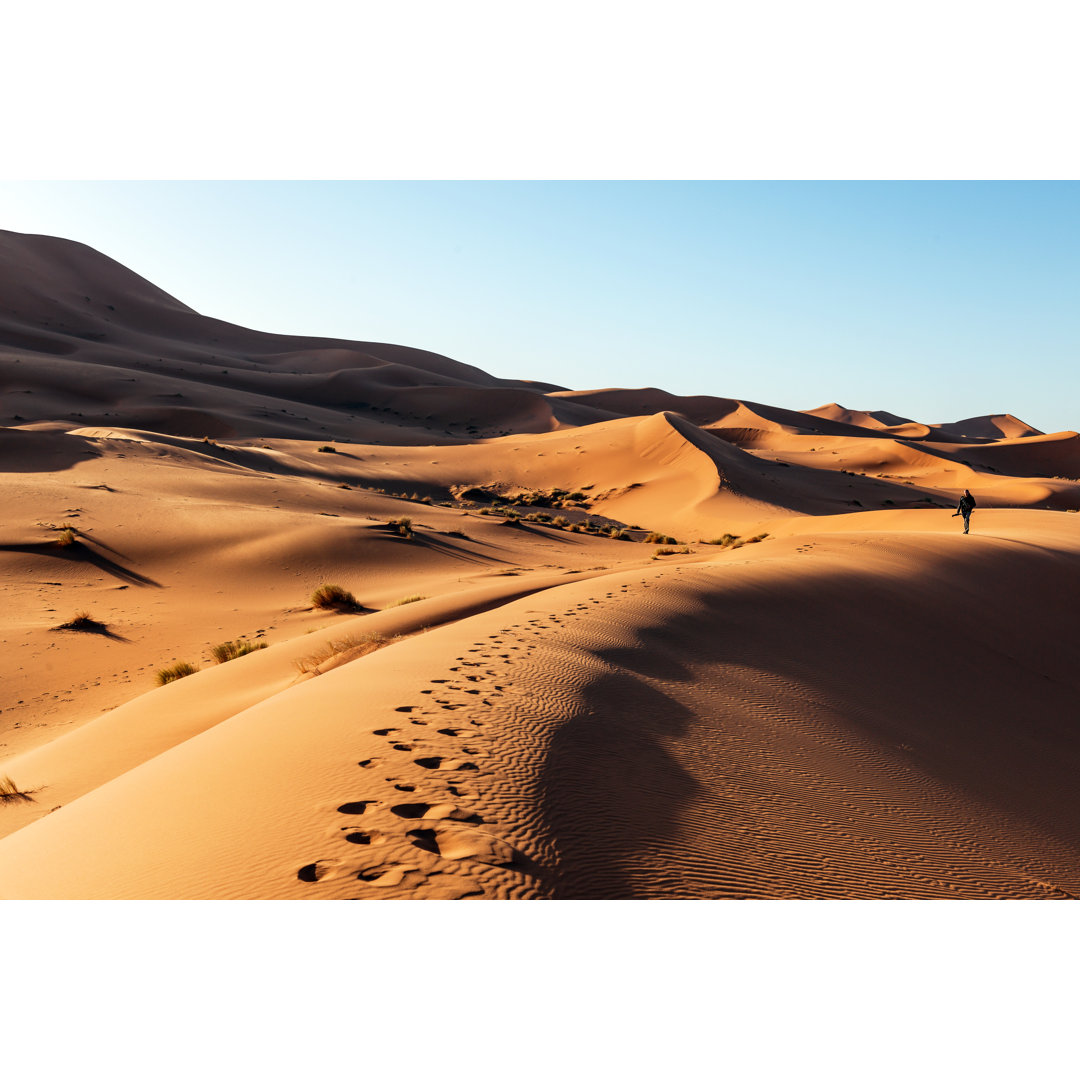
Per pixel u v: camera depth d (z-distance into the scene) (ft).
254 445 275.18
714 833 18.15
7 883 16.35
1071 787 35.29
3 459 162.20
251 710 27.63
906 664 47.09
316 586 92.32
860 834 21.09
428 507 171.94
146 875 14.78
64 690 57.26
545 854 14.92
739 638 42.24
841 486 278.46
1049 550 84.89
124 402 372.99
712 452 269.44
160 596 86.79
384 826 15.23
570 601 45.55
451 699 24.47
